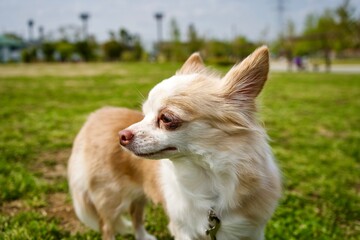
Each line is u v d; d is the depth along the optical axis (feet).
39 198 2.06
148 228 1.86
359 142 3.47
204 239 1.30
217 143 1.16
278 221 1.86
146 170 1.46
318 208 2.08
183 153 1.18
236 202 1.20
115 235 1.73
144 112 1.28
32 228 1.70
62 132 3.50
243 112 1.18
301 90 7.54
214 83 1.22
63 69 15.31
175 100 1.15
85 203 1.63
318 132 3.89
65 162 2.72
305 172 2.60
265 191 1.21
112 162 1.53
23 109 4.78
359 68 16.29
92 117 1.69
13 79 9.71
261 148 1.20
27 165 2.61
